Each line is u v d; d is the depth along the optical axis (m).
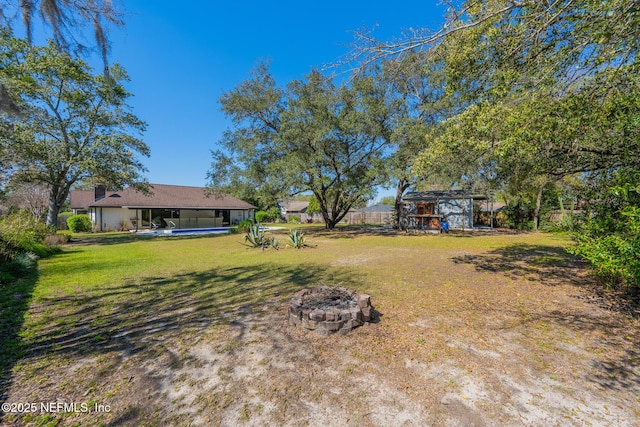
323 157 12.55
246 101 13.31
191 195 24.91
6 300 4.14
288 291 4.56
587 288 4.54
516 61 3.89
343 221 29.27
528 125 3.86
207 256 8.30
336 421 1.74
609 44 3.03
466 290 4.54
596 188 4.54
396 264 6.75
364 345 2.71
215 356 2.53
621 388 2.03
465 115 4.66
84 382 2.15
